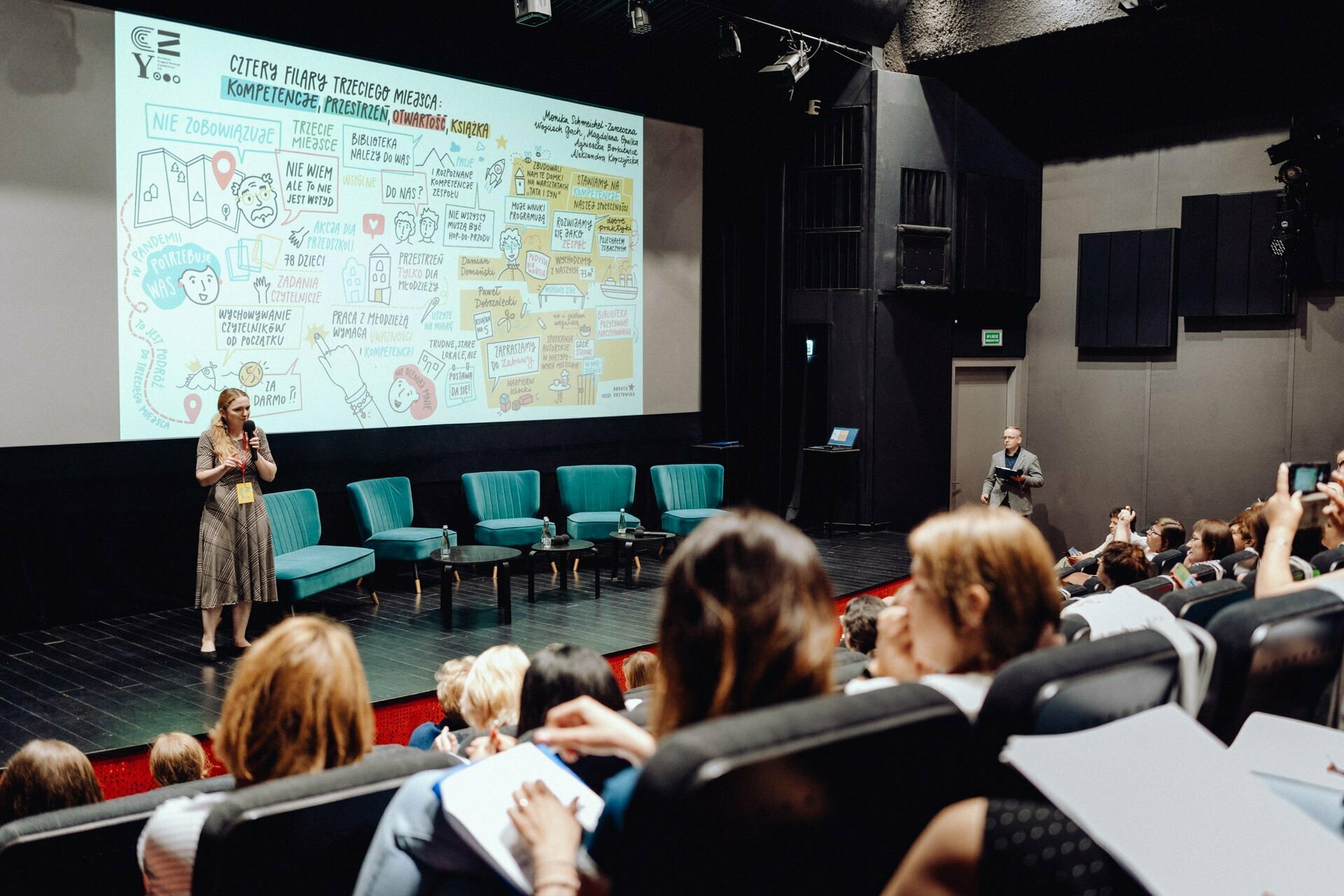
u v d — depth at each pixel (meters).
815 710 0.69
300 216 6.29
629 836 0.64
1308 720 1.27
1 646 5.27
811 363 9.02
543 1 6.12
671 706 0.88
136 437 5.72
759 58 8.31
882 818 0.73
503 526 6.96
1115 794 0.70
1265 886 0.64
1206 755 0.76
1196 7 7.24
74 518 5.65
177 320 5.82
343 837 1.18
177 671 4.91
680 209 8.38
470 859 1.07
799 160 8.86
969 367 9.38
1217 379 8.42
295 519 6.12
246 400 5.23
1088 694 0.85
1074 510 9.28
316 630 1.35
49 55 5.32
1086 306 9.02
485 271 7.20
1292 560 2.59
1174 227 8.55
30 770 2.09
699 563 0.87
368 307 6.64
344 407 6.57
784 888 0.69
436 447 7.04
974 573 0.98
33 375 5.36
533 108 7.36
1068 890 0.68
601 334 7.92
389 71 6.62
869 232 8.68
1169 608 1.56
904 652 1.11
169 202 5.76
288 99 6.18
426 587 6.91
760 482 9.05
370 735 1.38
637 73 7.96
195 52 5.80
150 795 1.64
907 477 8.92
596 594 6.61
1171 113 8.53
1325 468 1.88
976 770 0.81
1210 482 8.50
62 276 5.42
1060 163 9.27
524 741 1.30
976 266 8.97
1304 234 7.77
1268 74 7.96
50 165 5.35
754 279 8.91
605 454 8.05
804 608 0.86
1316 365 7.92
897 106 8.64
